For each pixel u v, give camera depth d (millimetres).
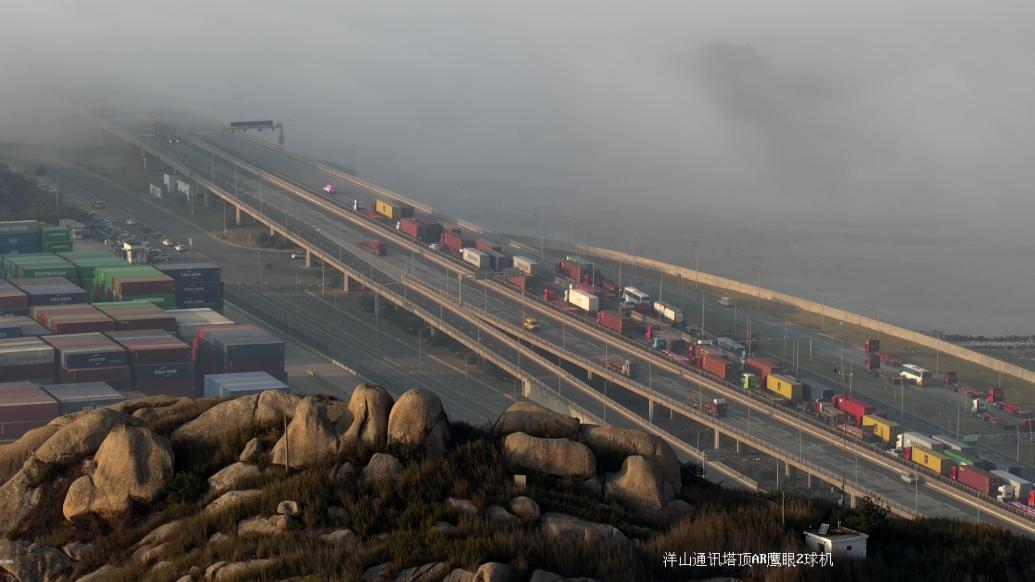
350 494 68688
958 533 72125
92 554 69375
